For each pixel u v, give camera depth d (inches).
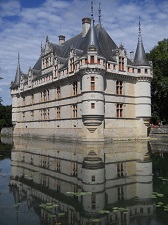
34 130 2378.2
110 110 1727.4
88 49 1603.1
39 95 2308.1
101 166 723.4
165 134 1846.7
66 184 532.4
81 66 1620.3
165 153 999.6
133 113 1876.2
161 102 2319.1
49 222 340.2
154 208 388.8
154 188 495.8
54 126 2044.8
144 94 1872.5
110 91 1733.5
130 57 2130.9
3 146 1380.4
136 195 451.8
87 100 1608.0
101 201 422.6
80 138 1704.0
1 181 564.1
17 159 877.2
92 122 1608.0
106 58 1740.9
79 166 728.3
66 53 2146.9
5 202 423.8
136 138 1838.1
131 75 1844.2
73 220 345.7
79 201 423.2
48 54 2199.8
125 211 376.8
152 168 690.2
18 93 2694.4
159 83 2118.6
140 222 338.0
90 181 555.2
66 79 1863.9
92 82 1611.7
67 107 1883.6
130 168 691.4
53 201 426.6
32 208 394.0
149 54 2317.9
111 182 543.5
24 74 2667.3
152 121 2568.9
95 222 339.0
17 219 351.3
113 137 1726.1
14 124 2787.9
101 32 1937.7
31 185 529.0
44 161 827.4
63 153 1029.8
